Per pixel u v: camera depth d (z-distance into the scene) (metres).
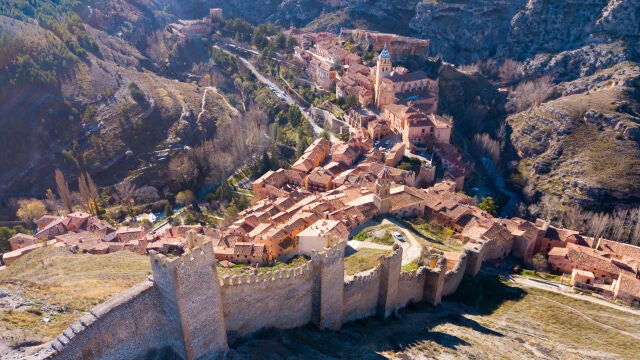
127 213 168.25
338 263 67.75
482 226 123.25
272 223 124.62
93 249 112.00
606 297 102.44
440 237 123.12
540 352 75.38
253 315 60.91
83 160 188.12
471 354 70.06
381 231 116.81
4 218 164.00
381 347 68.25
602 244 123.69
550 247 126.81
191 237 56.03
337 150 183.00
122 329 49.31
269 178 162.38
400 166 170.50
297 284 64.69
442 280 90.06
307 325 68.12
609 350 79.12
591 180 190.12
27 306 60.78
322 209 129.50
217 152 198.88
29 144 186.50
